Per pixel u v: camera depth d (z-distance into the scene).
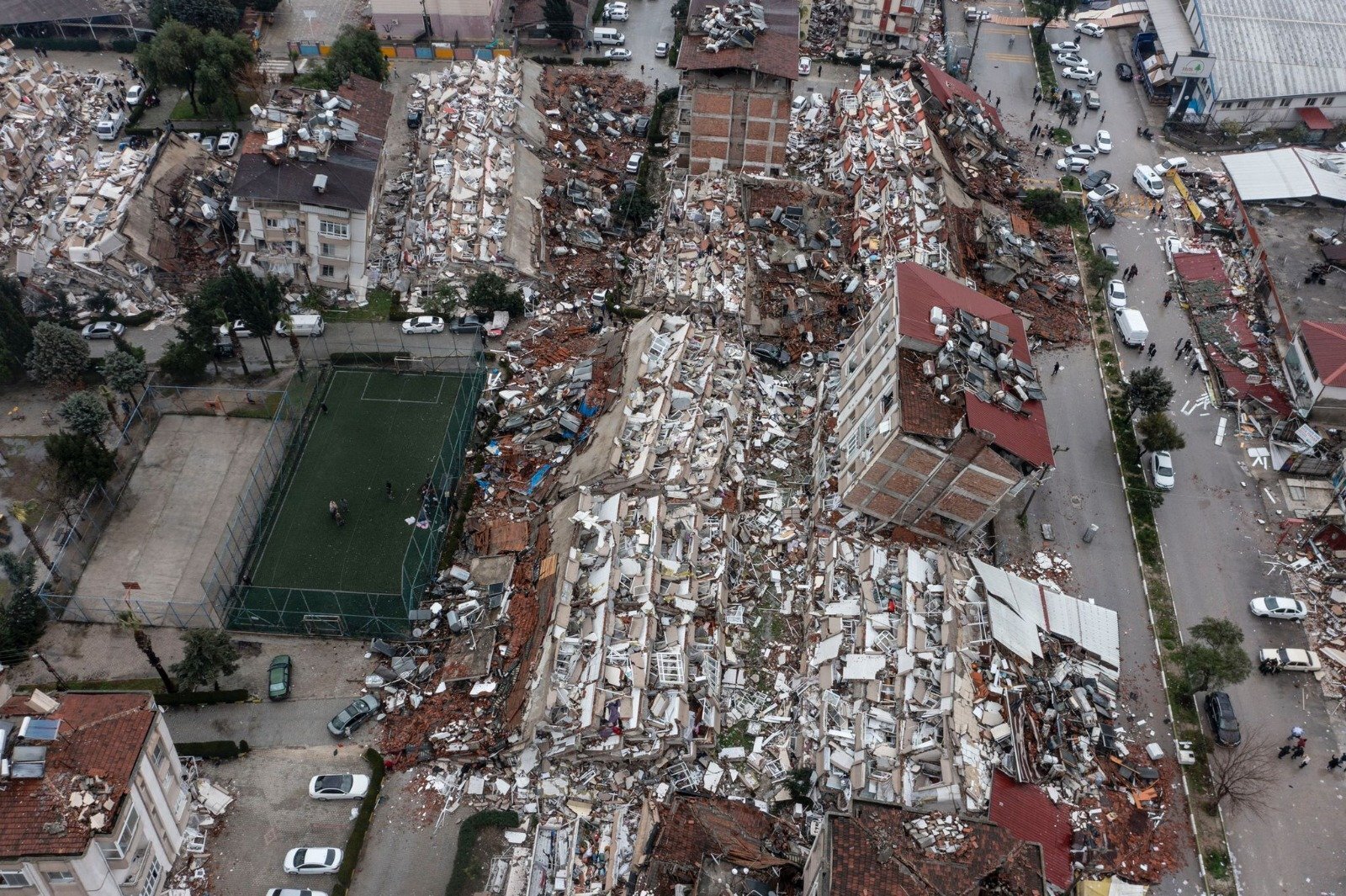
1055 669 75.44
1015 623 76.25
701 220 113.38
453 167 113.81
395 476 91.12
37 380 95.88
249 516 85.56
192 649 71.56
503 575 81.50
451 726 72.81
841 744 70.25
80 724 59.50
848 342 96.94
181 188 114.06
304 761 71.38
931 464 78.62
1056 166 134.38
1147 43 155.38
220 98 126.38
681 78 121.88
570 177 123.00
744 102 116.38
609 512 81.19
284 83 141.25
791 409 97.56
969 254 112.94
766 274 109.12
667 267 109.38
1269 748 75.06
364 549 85.19
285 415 94.62
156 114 134.00
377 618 78.94
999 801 65.81
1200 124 142.00
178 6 136.88
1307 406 97.19
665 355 94.06
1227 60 141.00
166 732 64.00
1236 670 74.62
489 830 67.69
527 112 126.56
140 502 87.62
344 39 133.00
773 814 68.69
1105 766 72.56
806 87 147.00
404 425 95.75
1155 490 93.00
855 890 52.38
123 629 78.56
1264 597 84.00
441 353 102.50
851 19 153.00
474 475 90.19
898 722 69.56
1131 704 77.62
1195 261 117.44
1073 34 162.25
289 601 80.75
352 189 101.19
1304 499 92.62
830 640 75.88
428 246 107.75
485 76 128.75
